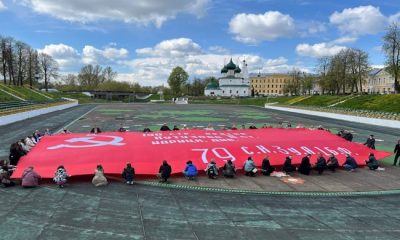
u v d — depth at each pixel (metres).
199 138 32.84
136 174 23.91
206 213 17.44
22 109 69.25
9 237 13.93
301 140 33.09
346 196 21.09
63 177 21.53
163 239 14.18
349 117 74.06
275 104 130.88
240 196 20.62
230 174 24.70
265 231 15.29
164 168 23.30
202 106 134.62
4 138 41.31
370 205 19.38
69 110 96.50
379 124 64.62
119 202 18.81
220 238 14.42
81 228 15.07
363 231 15.55
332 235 15.02
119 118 72.75
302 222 16.48
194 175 23.97
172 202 19.12
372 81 175.38
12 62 133.88
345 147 31.73
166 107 122.88
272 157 28.45
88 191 20.67
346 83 132.12
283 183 23.66
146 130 40.00
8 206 17.58
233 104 158.88
